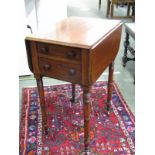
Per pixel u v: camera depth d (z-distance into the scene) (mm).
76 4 5270
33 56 1222
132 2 4078
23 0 2041
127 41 2383
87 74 1111
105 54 1251
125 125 1627
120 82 2174
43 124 1509
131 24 2277
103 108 1807
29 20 2305
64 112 1774
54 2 2293
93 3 5410
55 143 1486
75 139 1516
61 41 1111
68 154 1402
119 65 2508
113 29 1315
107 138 1517
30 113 1762
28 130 1595
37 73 1269
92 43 1080
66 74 1180
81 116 1728
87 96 1197
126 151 1414
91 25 1367
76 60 1110
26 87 2119
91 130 1582
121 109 1788
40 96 1380
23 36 2129
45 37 1172
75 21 1457
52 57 1169
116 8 4898
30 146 1463
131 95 1976
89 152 1402
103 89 2053
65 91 2045
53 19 2369
